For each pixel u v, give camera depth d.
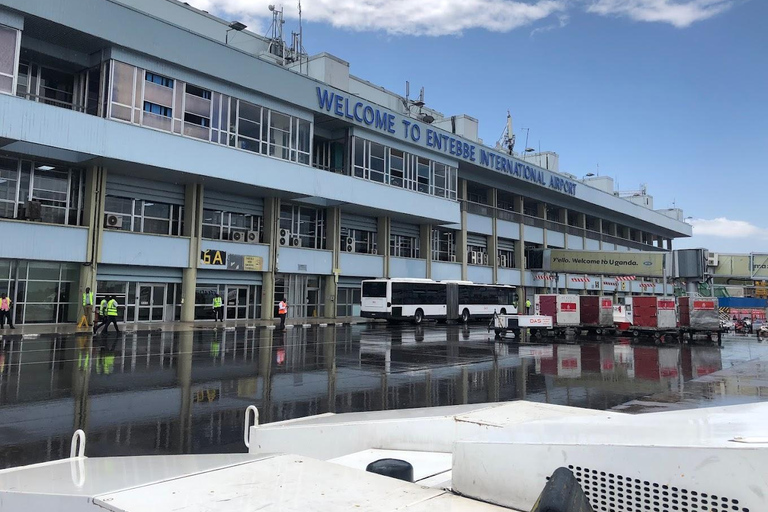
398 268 39.84
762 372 15.98
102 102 23.08
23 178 23.70
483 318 39.91
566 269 46.91
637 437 1.68
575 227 58.66
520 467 1.78
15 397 10.05
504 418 3.13
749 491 1.36
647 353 21.42
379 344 21.58
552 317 28.48
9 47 20.39
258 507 1.64
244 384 11.91
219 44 26.48
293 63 36.91
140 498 1.71
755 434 1.56
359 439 3.31
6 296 22.42
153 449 7.09
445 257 44.75
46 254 22.91
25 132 20.39
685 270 49.78
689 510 1.44
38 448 7.03
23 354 15.76
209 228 30.08
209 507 1.63
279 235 32.50
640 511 1.53
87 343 18.88
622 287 64.06
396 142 36.88
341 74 35.81
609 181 67.62
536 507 1.35
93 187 24.30
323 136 34.69
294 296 34.69
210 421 8.60
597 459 1.62
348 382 12.55
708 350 23.25
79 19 21.69
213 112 26.78
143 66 24.05
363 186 34.25
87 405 9.54
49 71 24.33
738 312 48.81
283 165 29.73
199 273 29.22
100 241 24.44
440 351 19.86
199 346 18.89
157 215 27.80
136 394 10.55
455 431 3.03
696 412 2.10
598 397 11.72
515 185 49.75
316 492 1.80
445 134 40.06
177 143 25.11
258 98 28.81
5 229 21.86
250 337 22.77
